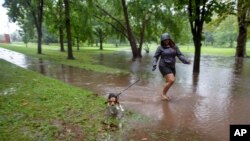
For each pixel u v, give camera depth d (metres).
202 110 3.55
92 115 3.15
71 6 13.16
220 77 6.80
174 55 4.01
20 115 3.09
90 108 3.40
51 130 2.68
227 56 16.53
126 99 4.11
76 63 9.73
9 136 2.51
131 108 3.61
